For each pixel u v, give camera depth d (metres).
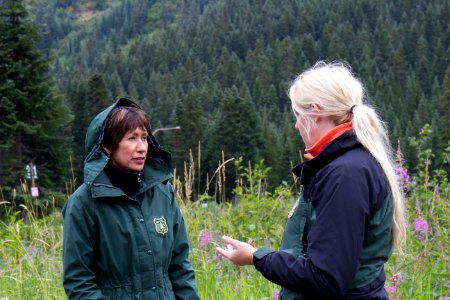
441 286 3.86
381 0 188.75
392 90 121.44
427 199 5.45
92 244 2.58
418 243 4.41
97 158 2.60
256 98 129.75
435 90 119.12
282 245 2.24
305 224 2.14
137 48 177.75
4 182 18.28
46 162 20.66
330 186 2.02
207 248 5.38
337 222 1.97
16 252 5.42
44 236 5.80
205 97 113.50
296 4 191.50
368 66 136.12
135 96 129.50
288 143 49.94
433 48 155.12
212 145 46.78
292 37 181.62
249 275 4.70
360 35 161.00
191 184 5.87
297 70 142.12
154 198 2.75
